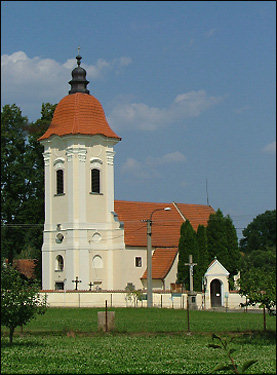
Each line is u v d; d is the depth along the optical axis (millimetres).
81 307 57594
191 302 61844
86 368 24562
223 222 69375
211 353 29172
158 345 32125
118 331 38406
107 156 67000
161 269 67125
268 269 36875
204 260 66000
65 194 65688
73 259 64438
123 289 65750
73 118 66125
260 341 34312
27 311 31281
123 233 66312
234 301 65625
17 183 41031
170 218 74688
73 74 67875
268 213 86250
